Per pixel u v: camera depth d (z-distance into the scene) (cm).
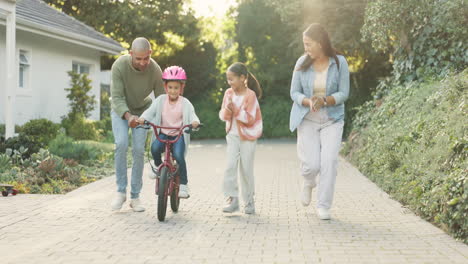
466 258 421
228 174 609
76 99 1666
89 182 916
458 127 636
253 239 491
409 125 888
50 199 721
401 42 1144
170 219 587
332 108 585
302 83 598
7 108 1169
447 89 820
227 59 2942
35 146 1059
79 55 1870
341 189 809
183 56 2786
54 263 414
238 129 602
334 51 581
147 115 594
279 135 2672
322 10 1784
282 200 723
